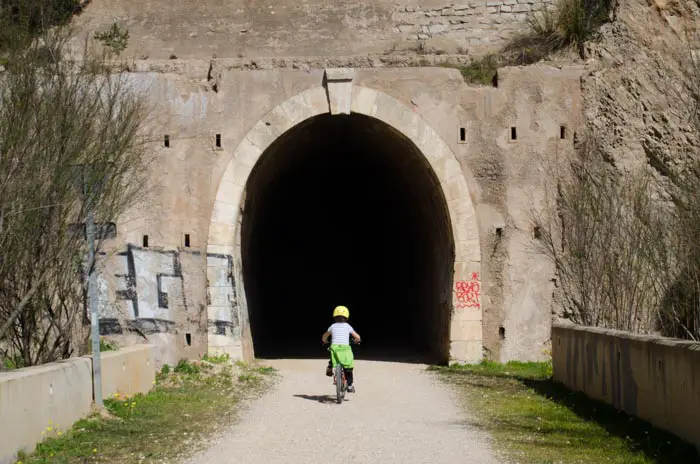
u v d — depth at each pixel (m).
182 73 18.81
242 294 18.91
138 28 21.95
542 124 18.62
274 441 9.93
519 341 18.16
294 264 28.41
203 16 21.95
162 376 16.00
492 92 18.66
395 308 27.05
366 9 21.81
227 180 18.30
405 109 18.58
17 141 10.66
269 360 20.02
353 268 28.56
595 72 18.91
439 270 19.94
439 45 21.44
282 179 23.78
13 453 8.33
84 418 10.67
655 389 9.66
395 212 25.47
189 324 17.95
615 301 16.09
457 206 18.38
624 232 16.56
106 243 17.91
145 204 18.08
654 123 18.69
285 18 21.88
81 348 13.35
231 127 18.47
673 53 18.89
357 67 18.75
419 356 20.66
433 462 8.70
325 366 18.67
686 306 13.70
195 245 18.17
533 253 18.30
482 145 18.58
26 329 12.08
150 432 10.44
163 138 18.31
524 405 12.73
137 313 17.86
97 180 11.95
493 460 8.75
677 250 13.91
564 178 18.48
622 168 18.50
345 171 25.53
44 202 11.05
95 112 12.20
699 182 13.68
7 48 12.17
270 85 18.59
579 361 13.27
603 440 9.71
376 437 10.16
